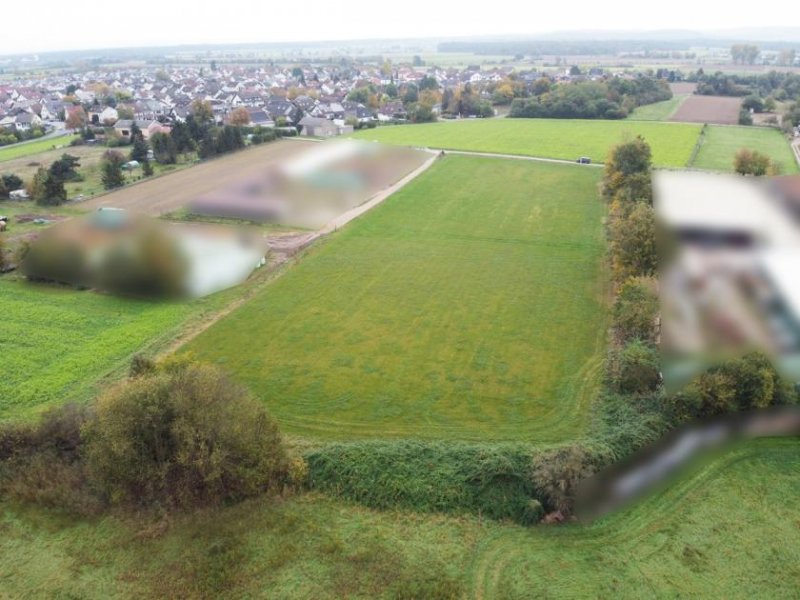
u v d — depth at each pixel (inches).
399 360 1815.9
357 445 1381.6
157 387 1284.4
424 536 1195.3
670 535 1183.6
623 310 1827.0
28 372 1744.6
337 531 1210.0
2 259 2428.6
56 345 1888.5
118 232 2472.9
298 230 2965.1
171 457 1253.7
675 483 1307.8
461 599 1067.3
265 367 1782.7
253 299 2209.6
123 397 1272.1
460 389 1673.2
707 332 1717.5
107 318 2063.2
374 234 2896.2
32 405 1600.6
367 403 1617.9
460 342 1910.7
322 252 2667.3
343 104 7190.0
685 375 1550.2
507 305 2150.6
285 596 1079.6
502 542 1177.4
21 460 1358.3
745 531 1188.5
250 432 1301.7
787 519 1212.5
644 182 2864.2
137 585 1105.4
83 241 2389.3
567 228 2945.4
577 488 1247.5
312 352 1861.5
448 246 2731.3
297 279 2381.9
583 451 1290.6
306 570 1127.6
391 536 1196.5
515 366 1775.3
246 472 1267.2
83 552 1171.9
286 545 1178.6
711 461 1360.7
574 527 1207.6
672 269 2042.3
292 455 1378.0
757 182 2906.0
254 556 1156.5
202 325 2022.6
